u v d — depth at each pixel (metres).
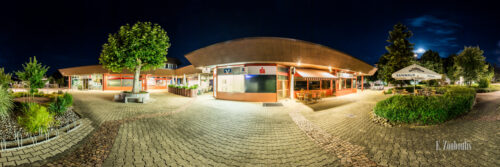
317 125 7.00
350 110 10.39
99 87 31.12
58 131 5.96
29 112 5.36
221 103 13.55
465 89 13.37
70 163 3.86
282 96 15.69
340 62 17.83
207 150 4.58
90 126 6.76
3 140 4.82
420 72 10.14
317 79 15.89
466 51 26.38
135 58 13.28
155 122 7.50
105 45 14.00
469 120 6.95
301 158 4.09
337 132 6.03
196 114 9.33
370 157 4.04
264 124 7.23
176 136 5.67
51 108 8.22
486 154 4.01
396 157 4.00
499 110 8.88
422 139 5.04
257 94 14.43
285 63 14.30
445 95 9.65
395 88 23.56
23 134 5.51
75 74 32.12
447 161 3.74
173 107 11.66
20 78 11.43
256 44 12.43
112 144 4.95
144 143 5.04
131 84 30.89
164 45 14.74
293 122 7.54
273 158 4.11
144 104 13.05
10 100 7.72
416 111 6.45
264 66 14.31
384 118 7.35
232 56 13.56
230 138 5.52
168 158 4.10
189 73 31.09
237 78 15.13
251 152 4.45
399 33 23.55
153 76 34.22
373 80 43.06
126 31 13.41
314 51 13.88
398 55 22.97
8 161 3.94
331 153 4.33
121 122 7.44
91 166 3.72
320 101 14.83
